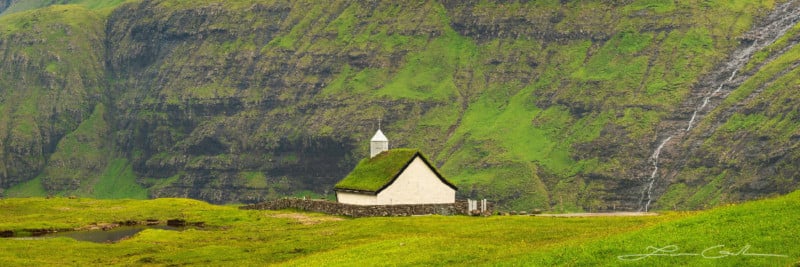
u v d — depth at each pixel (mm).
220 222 172000
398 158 177500
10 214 193625
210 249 127625
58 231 164250
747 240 85375
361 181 179250
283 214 181625
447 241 112625
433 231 132000
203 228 163500
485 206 173625
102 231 164500
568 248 94188
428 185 174875
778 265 77438
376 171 179000
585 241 99000
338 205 174250
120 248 132375
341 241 129000
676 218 106875
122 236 155875
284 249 125188
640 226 108875
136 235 147000
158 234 146875
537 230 124688
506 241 112688
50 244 135875
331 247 123812
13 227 163375
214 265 116125
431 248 107500
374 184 173875
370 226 142125
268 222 166500
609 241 93750
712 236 88688
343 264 102562
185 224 171500
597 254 88750
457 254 102188
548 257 91438
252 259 119188
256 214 182875
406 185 173250
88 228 168125
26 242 137875
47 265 117062
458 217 153500
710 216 97688
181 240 141000
